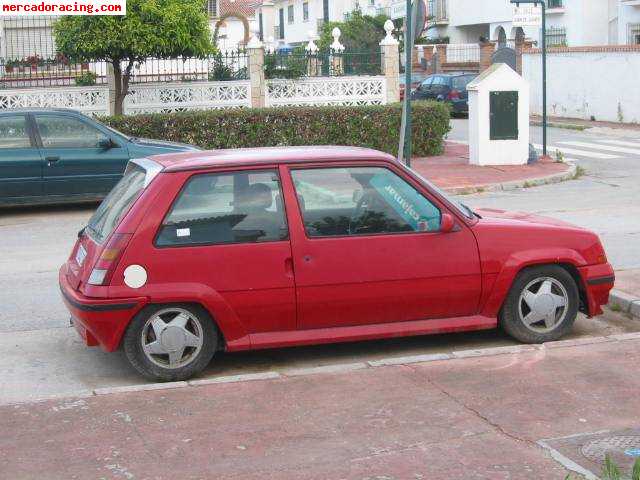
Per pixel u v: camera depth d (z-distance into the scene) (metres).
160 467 5.02
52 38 25.11
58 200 14.54
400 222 6.92
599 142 24.92
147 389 6.29
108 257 6.48
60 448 5.31
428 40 51.38
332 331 6.85
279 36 65.88
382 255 6.84
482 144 19.45
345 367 6.67
